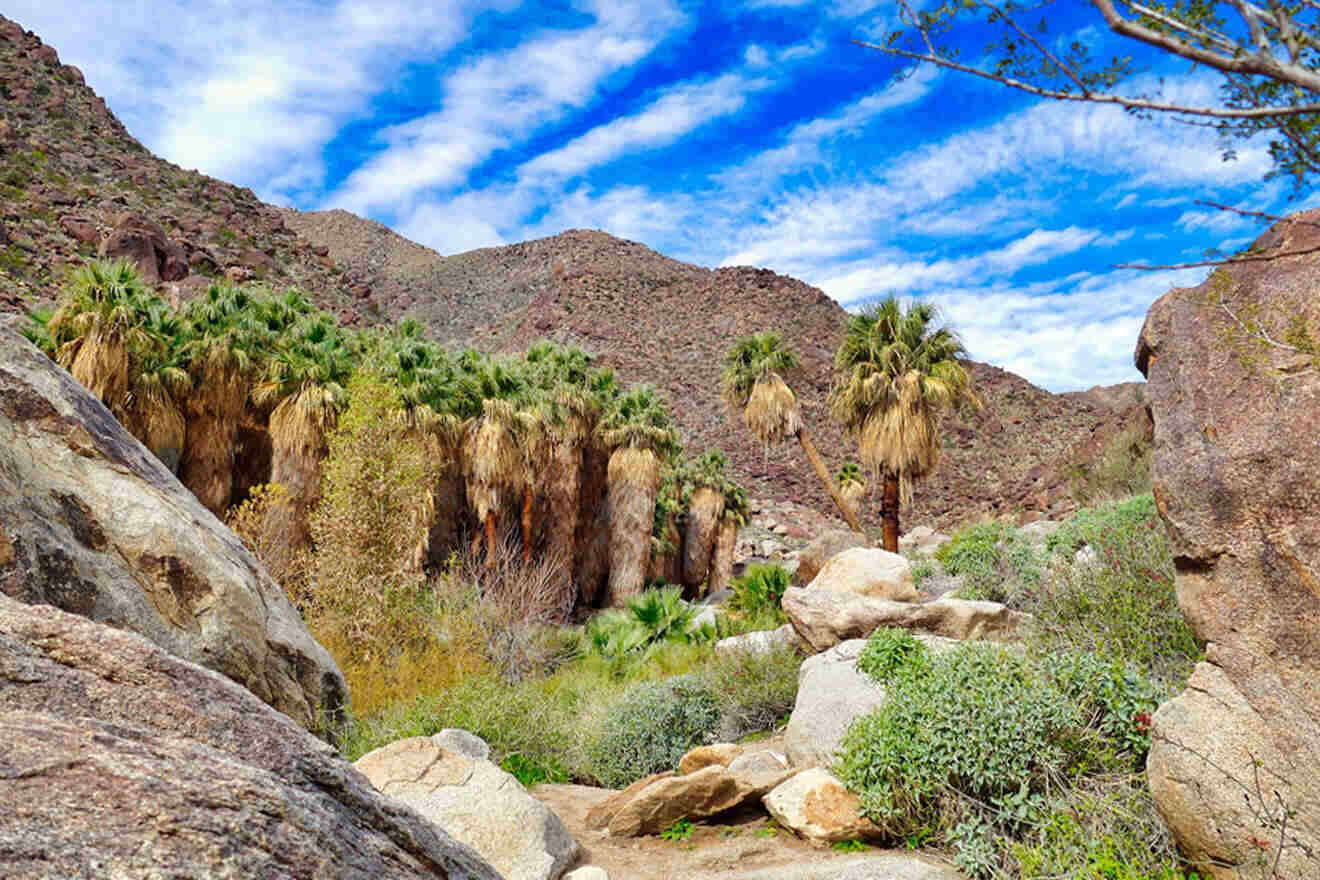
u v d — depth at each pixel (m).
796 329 120.69
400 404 20.69
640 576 32.09
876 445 20.53
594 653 17.67
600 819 7.19
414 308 148.00
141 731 1.68
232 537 5.98
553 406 29.19
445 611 14.38
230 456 22.22
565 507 30.20
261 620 5.38
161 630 4.58
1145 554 7.61
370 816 1.99
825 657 8.91
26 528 3.94
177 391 20.58
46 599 3.91
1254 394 4.16
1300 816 3.74
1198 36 1.32
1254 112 1.30
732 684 10.37
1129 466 21.08
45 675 1.78
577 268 133.38
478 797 5.89
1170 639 6.75
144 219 63.69
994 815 5.48
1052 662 6.21
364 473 15.35
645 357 109.75
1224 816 3.95
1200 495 4.27
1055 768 5.43
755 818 6.97
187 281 62.31
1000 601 12.87
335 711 6.12
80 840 1.30
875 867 5.16
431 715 9.11
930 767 5.81
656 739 9.56
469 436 24.83
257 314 24.16
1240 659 4.09
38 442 4.53
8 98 79.56
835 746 7.28
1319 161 1.47
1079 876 4.42
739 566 53.25
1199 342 4.42
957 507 65.62
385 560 14.82
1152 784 4.37
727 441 85.75
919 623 9.88
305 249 87.12
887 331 21.33
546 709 9.97
